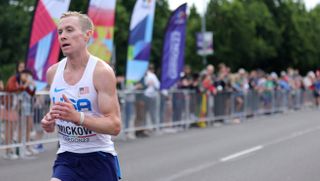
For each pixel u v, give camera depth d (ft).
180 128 65.72
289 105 103.35
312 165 38.14
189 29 174.19
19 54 158.10
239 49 173.17
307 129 65.72
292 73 109.50
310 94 115.34
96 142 16.28
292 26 194.29
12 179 33.78
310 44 198.49
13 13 157.28
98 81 15.61
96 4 50.62
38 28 46.55
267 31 185.57
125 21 157.07
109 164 16.46
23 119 43.06
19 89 42.47
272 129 66.28
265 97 91.45
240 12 172.04
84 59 15.85
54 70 16.42
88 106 15.74
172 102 64.08
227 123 75.51
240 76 83.05
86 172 16.29
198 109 69.31
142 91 58.54
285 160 40.63
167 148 48.55
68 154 16.42
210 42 125.18
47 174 35.60
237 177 33.81
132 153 45.37
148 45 59.06
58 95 15.96
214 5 173.78
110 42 51.83
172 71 62.39
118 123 15.67
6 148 42.29
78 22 15.70
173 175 34.76
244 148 48.03
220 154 44.32
